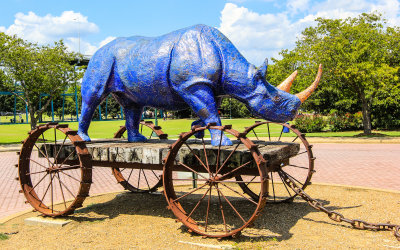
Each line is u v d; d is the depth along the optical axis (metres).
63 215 5.48
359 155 12.92
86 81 6.12
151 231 4.95
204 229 4.91
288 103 5.06
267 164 4.61
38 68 17.97
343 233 4.75
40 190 8.04
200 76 5.06
